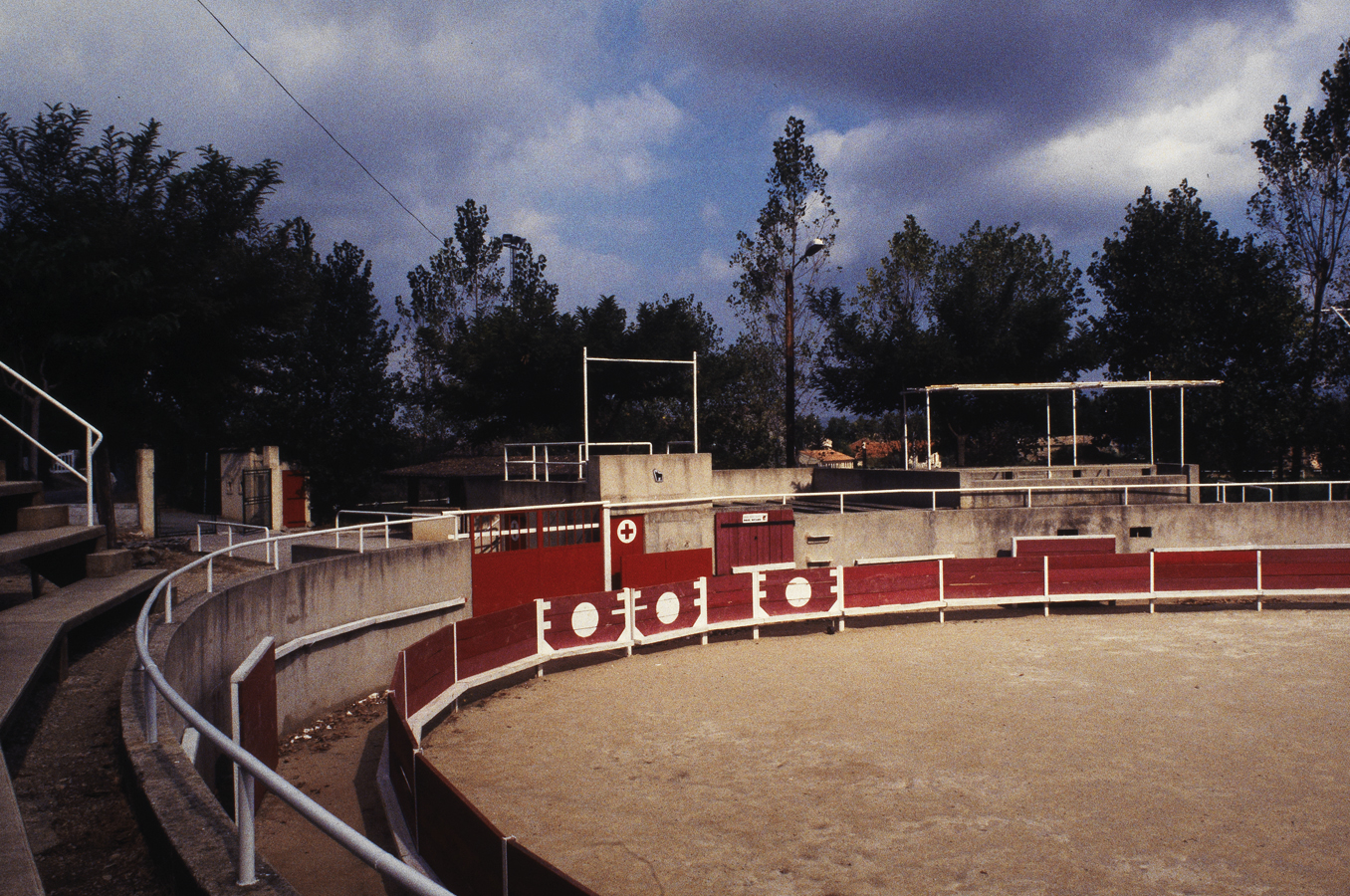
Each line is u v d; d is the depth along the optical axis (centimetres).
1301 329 3625
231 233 2050
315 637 1309
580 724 1277
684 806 947
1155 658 1639
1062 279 4388
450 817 691
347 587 1417
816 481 3186
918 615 2144
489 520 1883
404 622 1580
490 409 3938
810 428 4553
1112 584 2119
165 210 1930
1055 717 1260
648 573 2030
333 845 843
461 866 671
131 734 563
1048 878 764
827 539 2230
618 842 853
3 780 463
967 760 1084
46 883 422
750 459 4284
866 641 1852
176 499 4331
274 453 3516
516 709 1370
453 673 1370
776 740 1179
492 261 5575
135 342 1734
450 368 4084
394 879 253
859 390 4097
